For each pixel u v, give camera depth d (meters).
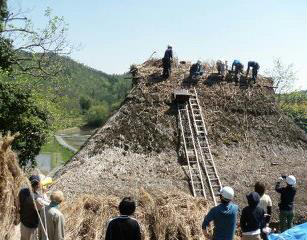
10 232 6.82
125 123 13.48
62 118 22.45
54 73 22.75
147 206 8.75
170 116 14.10
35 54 21.89
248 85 16.55
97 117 82.88
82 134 73.75
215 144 13.78
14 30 21.19
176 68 16.70
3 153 6.99
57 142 59.09
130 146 12.80
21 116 17.86
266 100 16.28
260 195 7.71
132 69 16.66
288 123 15.97
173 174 12.02
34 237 6.67
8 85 17.64
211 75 16.58
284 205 9.45
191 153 12.90
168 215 8.51
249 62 16.58
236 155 13.59
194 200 9.48
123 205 5.10
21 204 6.68
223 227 6.43
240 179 12.33
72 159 12.84
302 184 12.40
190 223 8.61
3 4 20.50
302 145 15.23
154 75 15.83
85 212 8.51
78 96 95.00
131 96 14.63
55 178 12.23
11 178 7.05
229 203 6.55
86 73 133.38
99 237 8.06
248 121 15.15
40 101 19.09
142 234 8.13
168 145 13.14
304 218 10.79
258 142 14.45
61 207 8.61
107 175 11.45
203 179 11.98
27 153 18.41
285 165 13.64
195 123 13.91
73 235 7.98
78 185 10.63
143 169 12.01
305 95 46.47
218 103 15.36
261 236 7.06
